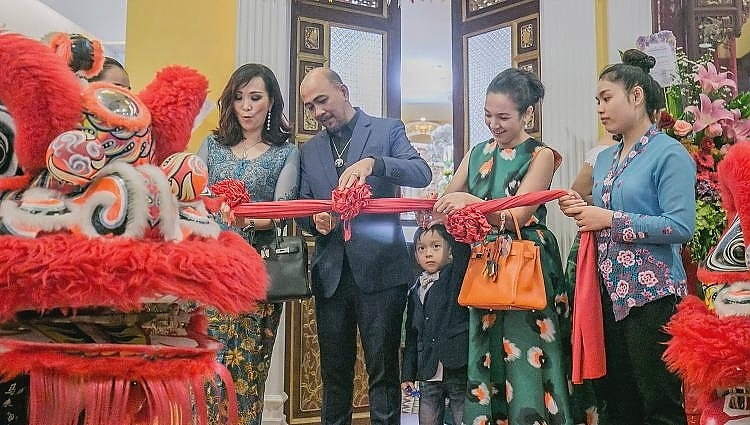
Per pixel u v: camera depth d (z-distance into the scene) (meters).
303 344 3.55
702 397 1.46
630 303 1.99
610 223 2.03
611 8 3.56
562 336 2.30
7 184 0.97
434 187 6.61
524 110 2.32
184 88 1.15
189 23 3.60
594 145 3.46
